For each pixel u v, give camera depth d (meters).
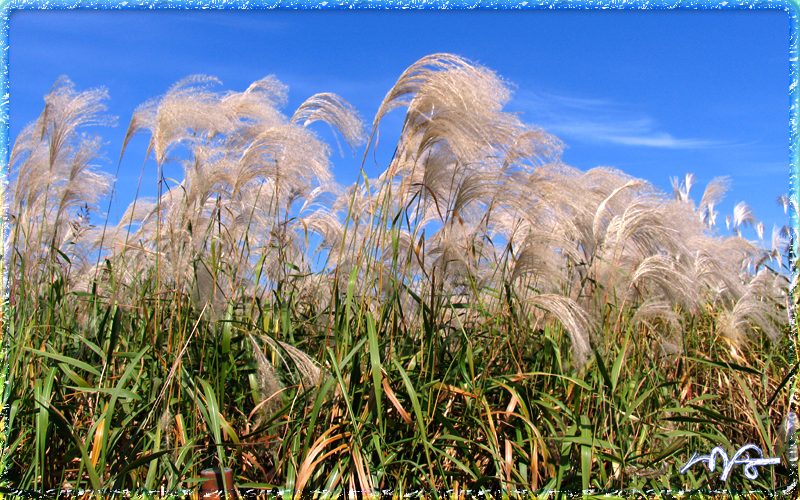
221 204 4.36
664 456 3.44
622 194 4.36
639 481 3.28
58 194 4.38
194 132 4.11
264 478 3.11
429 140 3.55
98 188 4.71
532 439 3.03
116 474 2.82
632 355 4.09
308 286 5.05
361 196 4.59
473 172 3.65
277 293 4.08
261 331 3.47
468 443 3.19
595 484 3.13
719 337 4.80
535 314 4.09
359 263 3.50
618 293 4.00
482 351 3.72
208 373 3.53
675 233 3.82
